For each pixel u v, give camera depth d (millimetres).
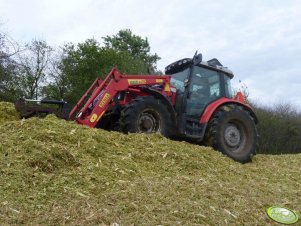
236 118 7723
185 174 5305
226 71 8391
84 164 4746
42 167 4469
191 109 7699
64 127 5520
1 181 4059
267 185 5641
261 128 20297
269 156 8844
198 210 4074
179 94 7676
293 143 20781
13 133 5148
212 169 5758
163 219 3713
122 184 4453
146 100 6848
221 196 4637
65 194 4039
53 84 18359
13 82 15172
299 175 6738
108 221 3531
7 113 6773
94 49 17594
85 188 4223
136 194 4203
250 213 4324
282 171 6922
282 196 5172
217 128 7480
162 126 6969
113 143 5555
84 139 5324
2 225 3311
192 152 6066
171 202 4145
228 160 6496
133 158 5336
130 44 28500
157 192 4367
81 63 17500
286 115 21562
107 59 17656
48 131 5203
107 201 3967
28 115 6789
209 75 8117
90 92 7609
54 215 3568
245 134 7855
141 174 4922
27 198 3846
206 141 7605
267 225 4145
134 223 3559
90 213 3648
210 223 3869
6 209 3586
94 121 6629
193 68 7898
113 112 7195
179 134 7391
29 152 4656
